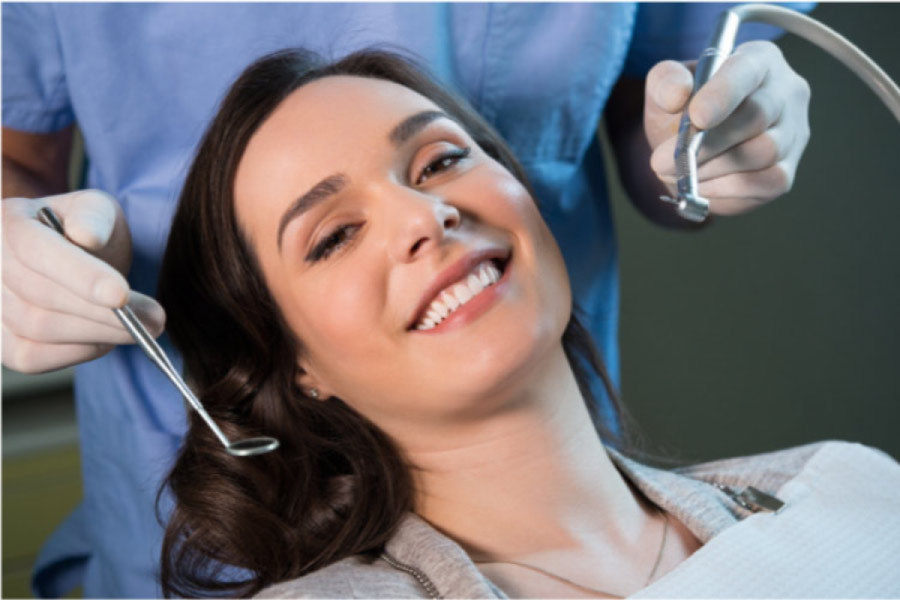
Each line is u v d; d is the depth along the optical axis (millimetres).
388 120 895
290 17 1149
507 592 876
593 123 1245
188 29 1134
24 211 966
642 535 952
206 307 1002
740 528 925
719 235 1778
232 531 963
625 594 897
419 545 886
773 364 1754
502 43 1173
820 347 1681
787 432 1761
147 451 1206
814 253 1659
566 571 901
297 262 882
